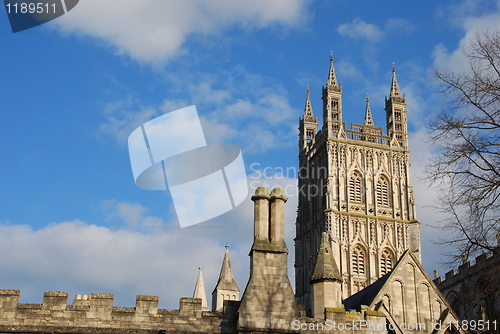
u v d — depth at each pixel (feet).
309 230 527.81
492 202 109.09
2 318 125.08
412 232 502.79
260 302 129.90
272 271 132.98
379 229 499.10
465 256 108.58
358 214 497.87
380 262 488.02
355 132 535.60
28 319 125.80
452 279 279.08
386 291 193.26
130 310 129.59
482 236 107.86
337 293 151.33
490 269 109.29
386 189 517.55
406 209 512.22
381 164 523.29
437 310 192.24
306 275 518.78
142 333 127.85
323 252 157.58
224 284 258.78
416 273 196.75
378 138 536.01
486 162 112.16
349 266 479.82
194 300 132.16
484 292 111.55
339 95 543.80
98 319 127.75
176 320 130.31
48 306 127.34
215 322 131.34
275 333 128.16
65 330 125.70
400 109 554.46
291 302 130.93
